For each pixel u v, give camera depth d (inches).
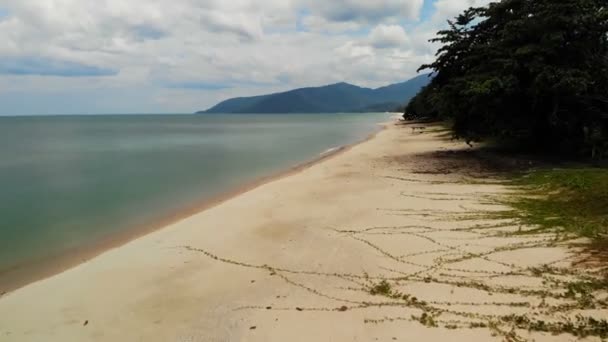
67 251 383.2
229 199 566.3
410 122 2827.3
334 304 249.3
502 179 574.9
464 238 347.9
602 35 652.1
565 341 199.5
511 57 658.8
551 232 344.8
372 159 877.8
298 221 425.1
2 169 924.6
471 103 706.2
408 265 300.5
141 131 2881.4
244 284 282.5
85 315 249.8
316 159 1005.2
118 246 386.9
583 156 684.1
